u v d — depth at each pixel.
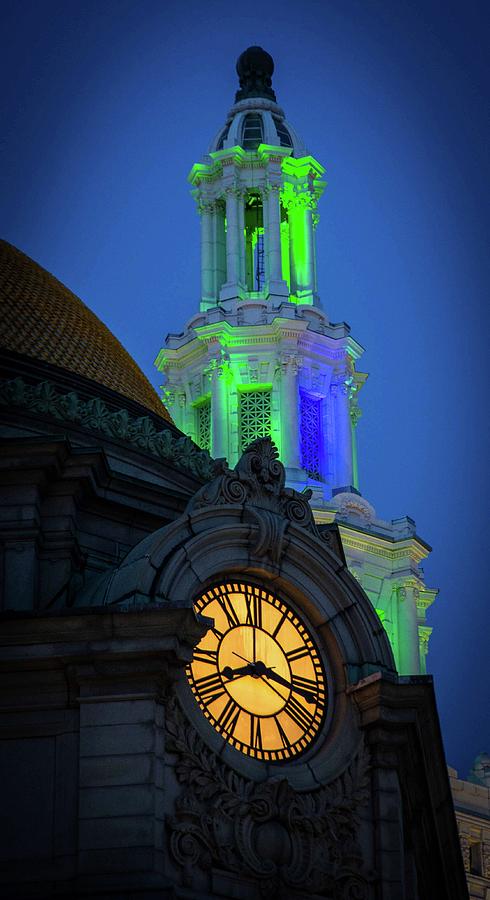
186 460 47.88
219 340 101.25
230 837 37.81
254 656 40.22
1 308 49.28
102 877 35.88
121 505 43.41
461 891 45.75
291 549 41.31
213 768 38.12
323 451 101.62
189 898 36.31
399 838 39.88
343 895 38.81
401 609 99.12
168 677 37.66
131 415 48.94
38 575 41.31
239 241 105.62
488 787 86.56
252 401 101.50
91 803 36.62
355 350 104.19
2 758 37.28
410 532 100.62
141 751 37.00
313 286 106.06
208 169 107.69
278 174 106.62
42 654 37.66
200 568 39.84
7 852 36.56
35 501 41.56
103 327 53.09
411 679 40.84
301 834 38.69
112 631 37.59
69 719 37.59
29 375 47.25
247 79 114.12
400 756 40.94
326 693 40.94
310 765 39.72
